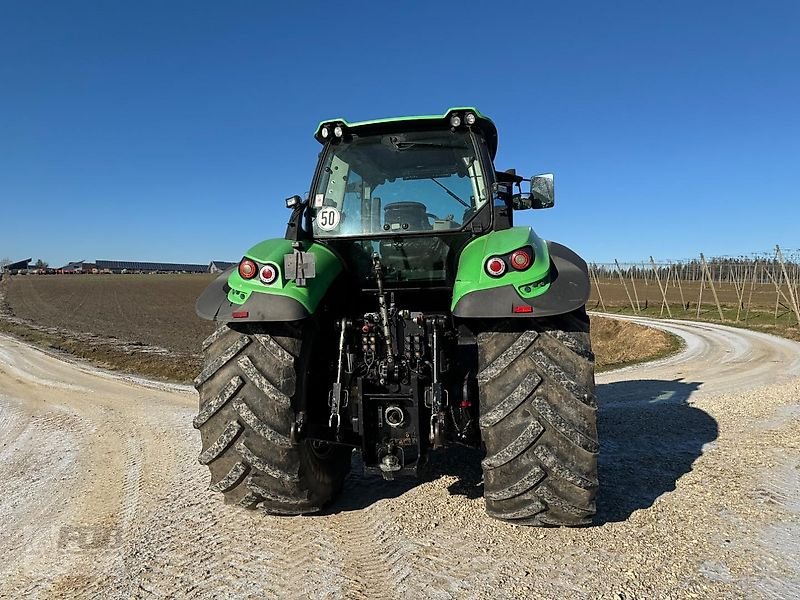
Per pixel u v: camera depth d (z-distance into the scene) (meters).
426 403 3.33
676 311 33.12
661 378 10.66
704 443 5.23
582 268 3.12
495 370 2.93
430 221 3.64
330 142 3.79
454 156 3.66
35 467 5.37
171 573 2.90
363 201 3.72
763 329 21.14
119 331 24.66
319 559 2.97
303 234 3.64
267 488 3.17
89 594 2.74
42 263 157.00
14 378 12.17
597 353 20.94
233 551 3.10
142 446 5.84
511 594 2.57
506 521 3.14
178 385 10.66
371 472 3.36
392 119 3.57
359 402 3.36
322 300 3.51
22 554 3.32
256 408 3.09
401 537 3.18
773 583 2.66
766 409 6.77
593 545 3.02
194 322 29.62
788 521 3.37
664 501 3.69
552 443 2.87
